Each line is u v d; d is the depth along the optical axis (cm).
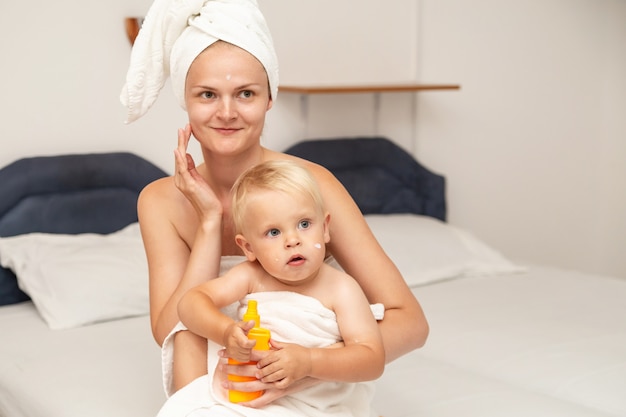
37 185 303
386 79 395
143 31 168
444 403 205
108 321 278
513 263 362
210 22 160
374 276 172
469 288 326
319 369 143
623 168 484
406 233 350
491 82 432
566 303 304
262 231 151
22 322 275
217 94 160
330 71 376
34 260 286
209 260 164
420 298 309
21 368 235
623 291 323
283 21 360
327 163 369
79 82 315
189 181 164
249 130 162
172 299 163
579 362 238
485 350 251
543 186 462
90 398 210
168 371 163
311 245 151
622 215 490
